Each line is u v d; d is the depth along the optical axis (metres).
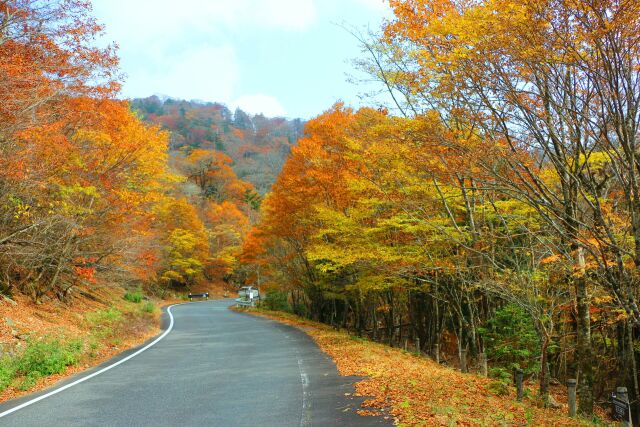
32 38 11.99
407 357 15.41
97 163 15.48
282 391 8.61
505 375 13.50
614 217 8.77
